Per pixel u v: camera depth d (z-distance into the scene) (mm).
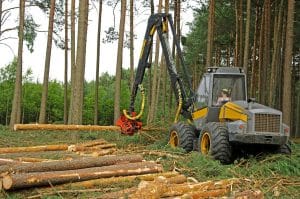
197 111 11953
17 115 21516
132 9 22609
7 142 15078
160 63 25281
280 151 10625
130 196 6477
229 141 10367
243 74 11703
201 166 9234
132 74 22234
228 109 10961
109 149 11766
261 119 10258
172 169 9047
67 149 11297
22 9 21531
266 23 22938
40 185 7281
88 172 7703
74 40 21156
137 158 8844
